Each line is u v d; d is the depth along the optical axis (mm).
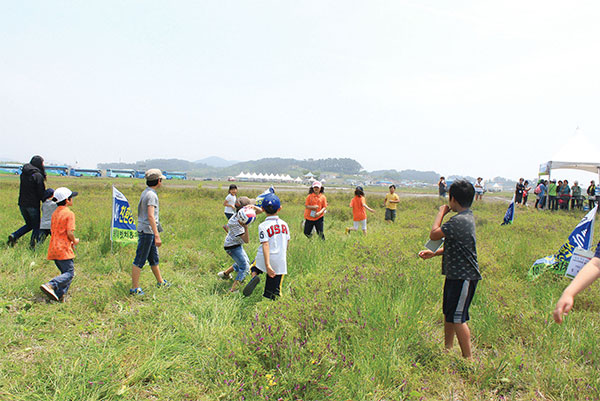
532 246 7996
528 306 4758
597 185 23500
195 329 4016
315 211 9211
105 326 4176
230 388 2912
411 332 3777
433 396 3076
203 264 6895
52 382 3008
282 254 4875
